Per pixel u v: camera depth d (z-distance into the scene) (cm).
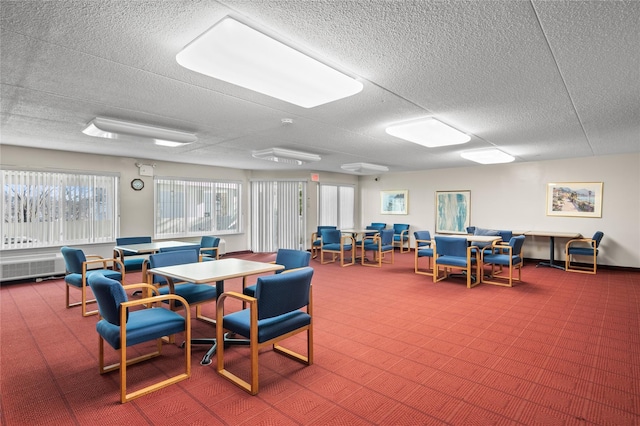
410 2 170
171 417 209
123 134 397
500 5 173
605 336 334
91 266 631
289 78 241
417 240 664
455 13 180
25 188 563
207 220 820
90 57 231
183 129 438
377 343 320
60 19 183
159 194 734
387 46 217
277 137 490
